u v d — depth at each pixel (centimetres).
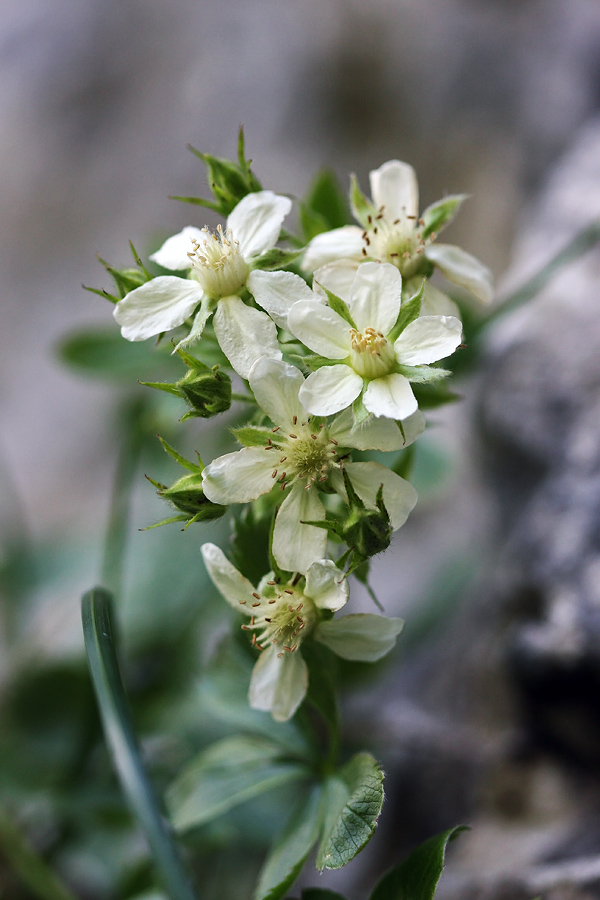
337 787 23
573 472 27
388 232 23
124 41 60
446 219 24
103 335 29
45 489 50
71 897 26
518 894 25
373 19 55
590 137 35
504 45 54
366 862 29
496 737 28
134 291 22
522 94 52
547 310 29
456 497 41
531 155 51
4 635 35
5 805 28
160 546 33
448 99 53
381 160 53
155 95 58
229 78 57
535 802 27
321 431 22
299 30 56
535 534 27
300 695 22
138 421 29
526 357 29
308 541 22
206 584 30
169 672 30
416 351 22
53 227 57
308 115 55
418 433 21
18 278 56
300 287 22
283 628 22
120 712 22
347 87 55
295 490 22
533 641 27
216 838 27
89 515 48
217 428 30
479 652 29
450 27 55
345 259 23
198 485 22
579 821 26
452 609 32
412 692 30
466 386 30
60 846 28
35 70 61
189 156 56
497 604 29
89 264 55
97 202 56
